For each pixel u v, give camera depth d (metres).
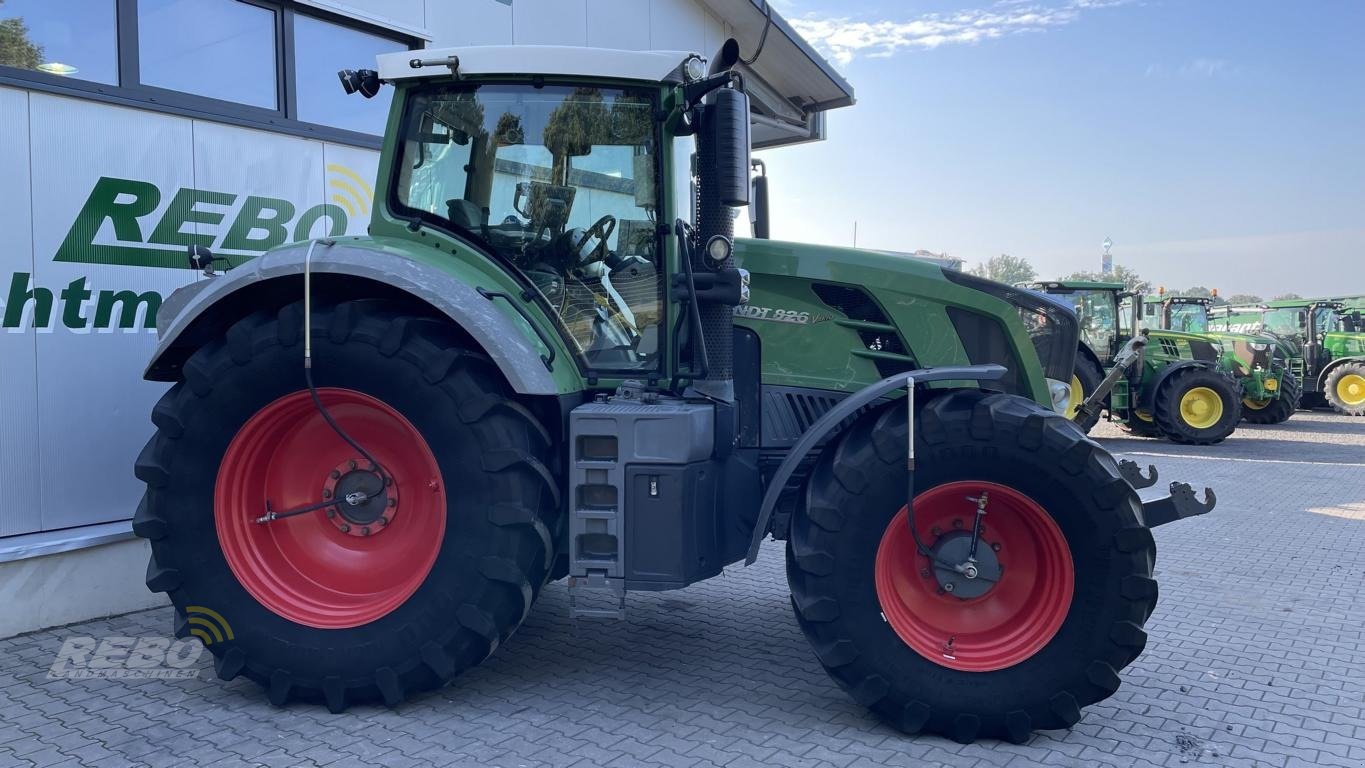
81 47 4.41
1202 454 11.67
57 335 4.33
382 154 3.89
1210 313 19.91
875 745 3.24
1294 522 7.27
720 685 3.78
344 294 3.66
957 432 3.31
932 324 4.00
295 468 3.72
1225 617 4.80
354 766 3.03
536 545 3.45
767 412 3.99
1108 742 3.29
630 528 3.37
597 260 3.80
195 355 3.60
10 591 4.18
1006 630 3.40
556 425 3.70
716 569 3.57
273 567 3.63
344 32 5.59
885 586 3.36
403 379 3.44
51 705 3.50
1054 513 3.29
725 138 3.37
